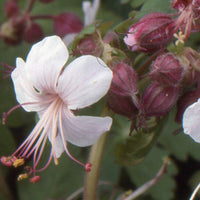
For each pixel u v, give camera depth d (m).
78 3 0.26
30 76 0.17
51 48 0.17
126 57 0.17
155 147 0.23
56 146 0.18
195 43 0.21
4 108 0.23
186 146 0.23
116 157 0.20
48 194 0.23
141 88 0.18
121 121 0.23
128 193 0.21
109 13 0.25
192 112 0.16
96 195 0.19
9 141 0.23
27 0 0.26
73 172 0.23
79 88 0.17
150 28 0.17
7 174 0.23
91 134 0.17
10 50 0.24
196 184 0.23
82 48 0.17
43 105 0.18
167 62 0.17
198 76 0.17
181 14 0.17
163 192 0.23
